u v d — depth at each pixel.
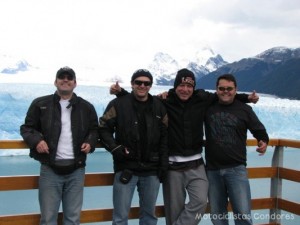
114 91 2.74
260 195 10.51
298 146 3.06
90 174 2.80
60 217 2.74
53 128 2.49
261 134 2.78
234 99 2.88
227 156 2.74
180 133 2.77
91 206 9.30
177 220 2.81
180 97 2.77
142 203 2.72
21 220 2.63
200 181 2.79
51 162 2.46
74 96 2.59
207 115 2.83
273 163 3.32
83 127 2.55
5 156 19.52
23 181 2.62
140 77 2.61
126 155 2.60
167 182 2.84
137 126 2.63
